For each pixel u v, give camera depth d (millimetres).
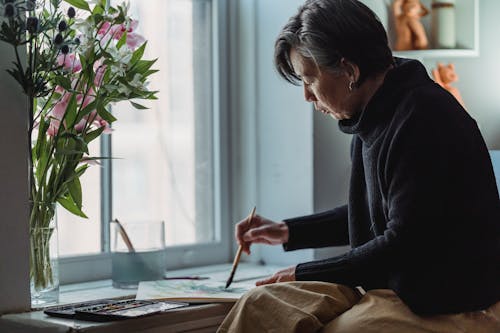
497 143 2252
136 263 1685
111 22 1453
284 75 1518
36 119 1471
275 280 1412
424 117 1292
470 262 1268
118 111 1937
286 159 2102
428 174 1263
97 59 1438
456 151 1277
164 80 2045
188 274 1974
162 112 2043
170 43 2059
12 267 1378
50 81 1452
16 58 1388
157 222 1713
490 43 2244
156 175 2027
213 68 2168
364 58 1365
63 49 1351
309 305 1293
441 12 2176
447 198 1269
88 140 1479
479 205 1284
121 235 1685
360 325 1254
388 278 1325
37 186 1474
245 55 2182
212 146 2174
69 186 1469
